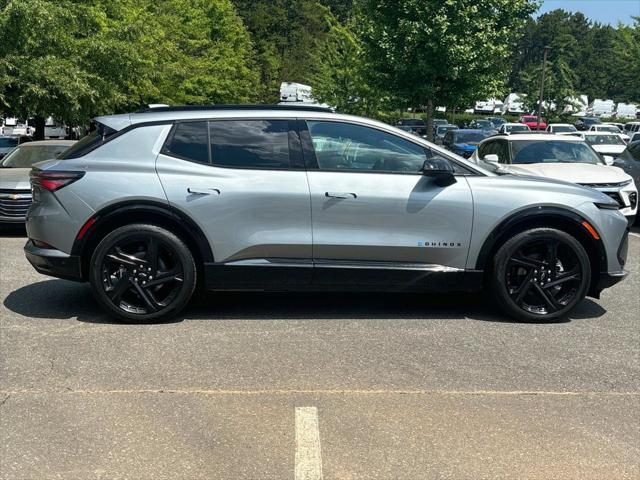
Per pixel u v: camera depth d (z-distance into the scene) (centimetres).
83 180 541
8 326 546
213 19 4241
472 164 569
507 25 1991
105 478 316
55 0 1692
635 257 896
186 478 317
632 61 3653
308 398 407
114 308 548
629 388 431
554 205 556
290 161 552
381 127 561
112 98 1795
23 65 1506
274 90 6744
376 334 535
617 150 2206
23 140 2078
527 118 5225
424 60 1953
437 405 399
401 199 546
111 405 395
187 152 553
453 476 321
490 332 545
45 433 360
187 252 546
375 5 2008
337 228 546
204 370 451
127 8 2383
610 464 334
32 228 555
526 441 356
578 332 548
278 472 323
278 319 574
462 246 554
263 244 543
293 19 8706
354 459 335
